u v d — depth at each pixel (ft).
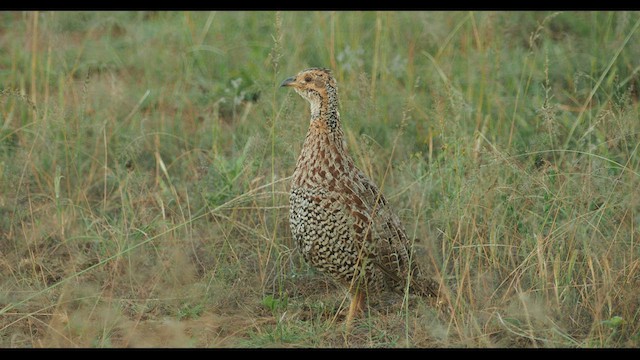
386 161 52.44
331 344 38.86
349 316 40.40
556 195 42.93
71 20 70.49
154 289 43.34
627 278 38.60
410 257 39.96
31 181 51.44
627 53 58.70
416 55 63.46
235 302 42.88
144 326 40.47
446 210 43.80
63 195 51.24
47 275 45.11
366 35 65.26
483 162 46.57
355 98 55.83
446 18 65.36
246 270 44.98
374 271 40.52
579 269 40.52
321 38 64.39
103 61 64.69
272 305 41.91
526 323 38.45
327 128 40.01
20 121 56.18
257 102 57.72
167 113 59.62
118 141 55.11
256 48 65.57
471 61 59.57
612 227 42.09
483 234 43.24
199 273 45.50
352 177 40.16
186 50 65.10
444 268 40.04
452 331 38.34
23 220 49.37
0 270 45.21
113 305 41.96
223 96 60.80
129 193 48.55
